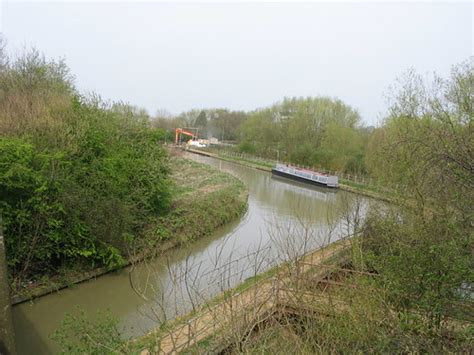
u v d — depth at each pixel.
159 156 16.67
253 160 53.22
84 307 9.88
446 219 5.70
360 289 6.31
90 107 15.30
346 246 10.66
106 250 11.85
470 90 9.58
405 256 5.96
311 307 6.41
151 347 5.80
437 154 6.12
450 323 5.57
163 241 13.93
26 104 13.11
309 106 51.78
